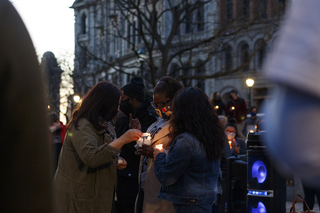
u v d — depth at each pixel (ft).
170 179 11.31
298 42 2.42
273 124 2.54
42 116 2.71
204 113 11.80
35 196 2.67
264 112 2.68
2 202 2.62
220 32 63.93
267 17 73.92
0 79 2.56
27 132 2.63
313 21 2.41
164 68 63.57
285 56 2.46
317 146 2.39
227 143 20.89
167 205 12.93
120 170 16.15
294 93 2.42
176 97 12.14
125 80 166.81
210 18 126.72
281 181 16.60
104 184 11.93
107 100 12.10
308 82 2.35
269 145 2.63
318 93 2.34
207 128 11.69
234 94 49.70
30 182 2.65
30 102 2.64
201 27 130.11
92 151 11.21
